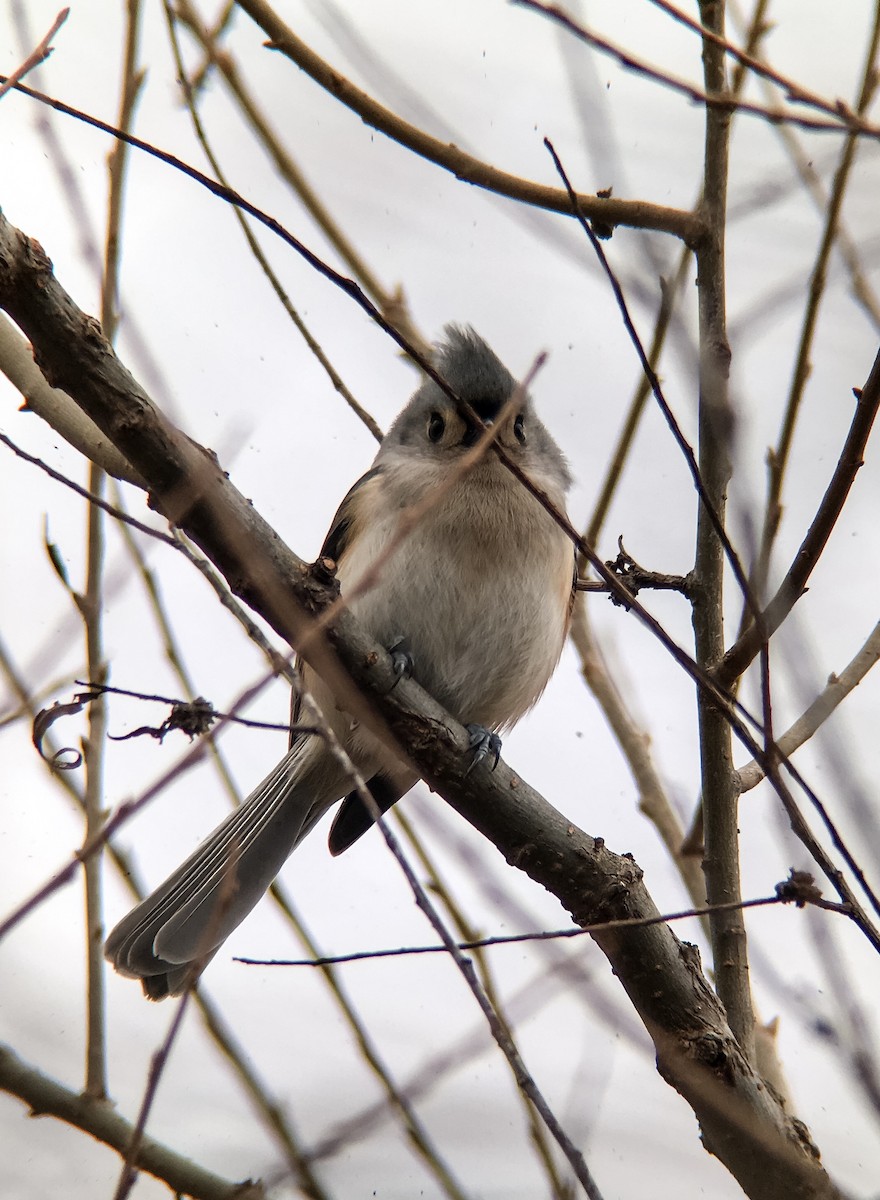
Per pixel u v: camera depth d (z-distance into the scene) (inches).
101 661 273.4
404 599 344.8
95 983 262.1
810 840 200.7
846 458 219.8
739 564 212.1
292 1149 238.2
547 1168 240.8
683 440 215.3
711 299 266.8
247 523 229.6
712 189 270.8
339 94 281.7
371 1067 241.0
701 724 261.9
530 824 258.1
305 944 256.7
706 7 274.4
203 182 195.0
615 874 254.7
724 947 255.6
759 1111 237.8
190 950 334.6
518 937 207.2
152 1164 248.5
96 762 274.8
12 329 262.4
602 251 209.9
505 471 348.2
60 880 153.1
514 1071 150.8
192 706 183.5
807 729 252.2
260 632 180.1
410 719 258.5
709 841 261.3
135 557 273.3
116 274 272.1
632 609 208.2
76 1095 253.6
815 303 250.5
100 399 214.5
